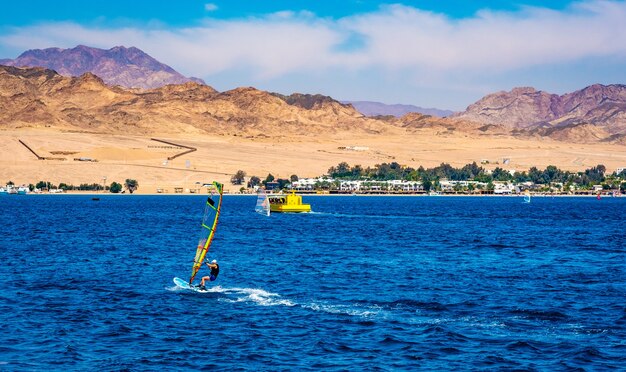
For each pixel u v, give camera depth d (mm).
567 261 119625
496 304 77562
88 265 108188
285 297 80812
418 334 64250
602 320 70125
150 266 107562
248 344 60719
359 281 93438
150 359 56469
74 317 69688
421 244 151875
